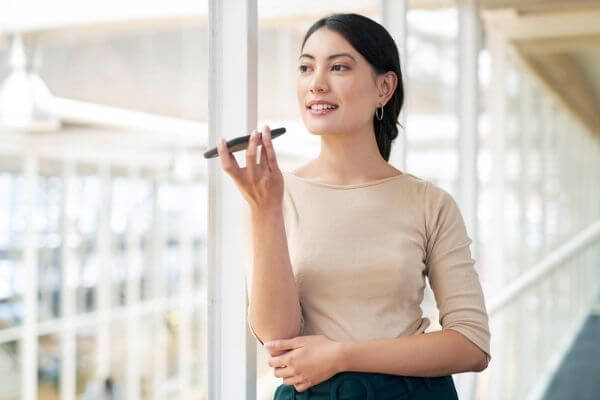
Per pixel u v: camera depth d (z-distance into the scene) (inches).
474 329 55.5
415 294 56.5
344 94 55.3
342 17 56.5
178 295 293.7
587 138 276.1
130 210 270.4
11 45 196.4
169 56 207.8
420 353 53.7
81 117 223.8
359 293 55.3
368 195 57.1
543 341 211.9
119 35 203.3
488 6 157.6
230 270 64.3
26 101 206.4
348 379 53.6
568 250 256.5
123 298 274.5
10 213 230.8
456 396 58.4
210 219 64.6
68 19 190.4
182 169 269.7
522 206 206.2
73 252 254.7
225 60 63.1
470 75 136.6
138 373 279.0
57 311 251.8
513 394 175.6
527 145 214.1
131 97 212.2
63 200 246.2
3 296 235.6
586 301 265.4
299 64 57.6
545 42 188.7
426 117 133.6
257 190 50.4
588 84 239.0
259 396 76.7
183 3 198.8
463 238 58.2
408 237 56.4
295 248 56.4
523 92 209.5
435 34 131.5
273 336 53.7
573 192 266.1
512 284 189.3
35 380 246.1
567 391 193.9
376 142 60.7
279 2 104.2
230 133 63.1
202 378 299.4
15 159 227.1
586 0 157.2
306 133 98.7
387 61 57.5
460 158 136.0
